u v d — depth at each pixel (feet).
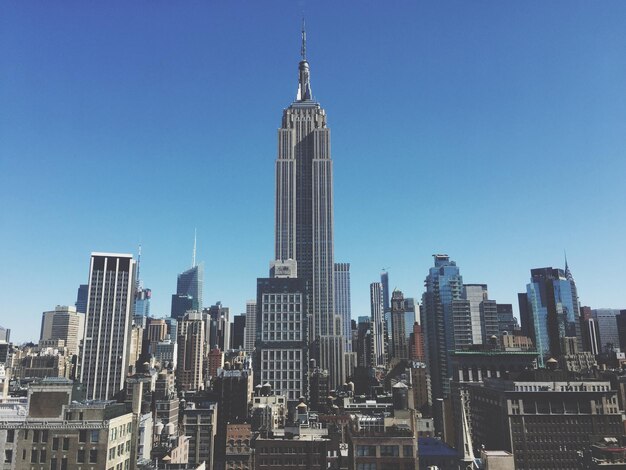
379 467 437.99
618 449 520.83
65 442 327.26
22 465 322.96
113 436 338.95
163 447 646.33
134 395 377.71
